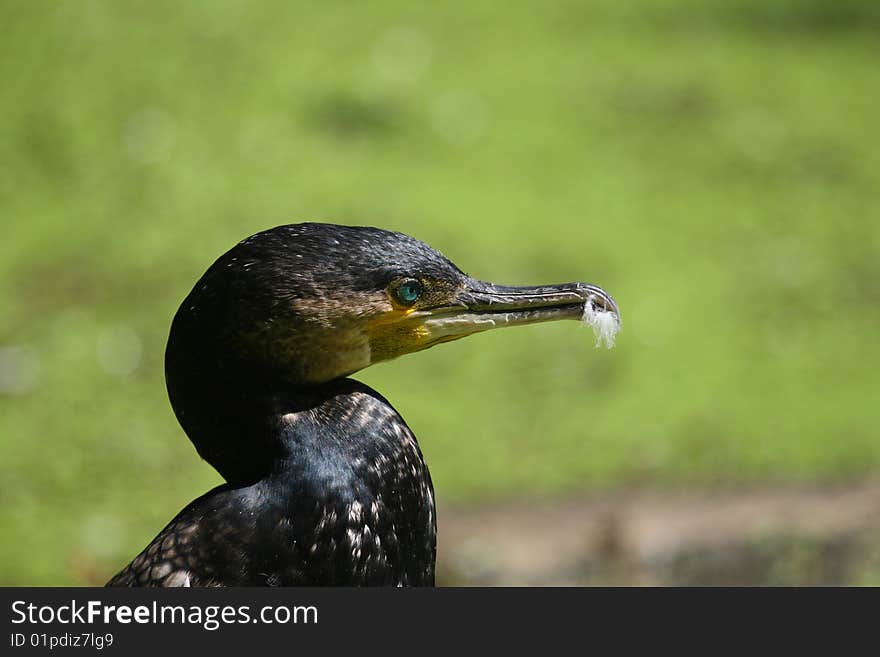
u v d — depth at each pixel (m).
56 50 16.58
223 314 4.71
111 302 12.83
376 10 18.09
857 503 10.20
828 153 15.42
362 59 16.86
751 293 13.07
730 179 14.96
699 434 11.15
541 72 16.80
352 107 15.91
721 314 12.75
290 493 4.72
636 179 14.90
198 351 4.79
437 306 5.07
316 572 4.71
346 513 4.71
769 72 17.03
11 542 9.74
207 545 4.72
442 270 5.05
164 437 11.12
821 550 9.52
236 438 4.84
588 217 14.21
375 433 4.82
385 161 15.03
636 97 16.36
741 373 11.95
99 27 17.03
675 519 10.08
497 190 14.60
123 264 13.36
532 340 12.40
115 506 10.28
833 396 11.62
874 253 13.70
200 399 4.84
